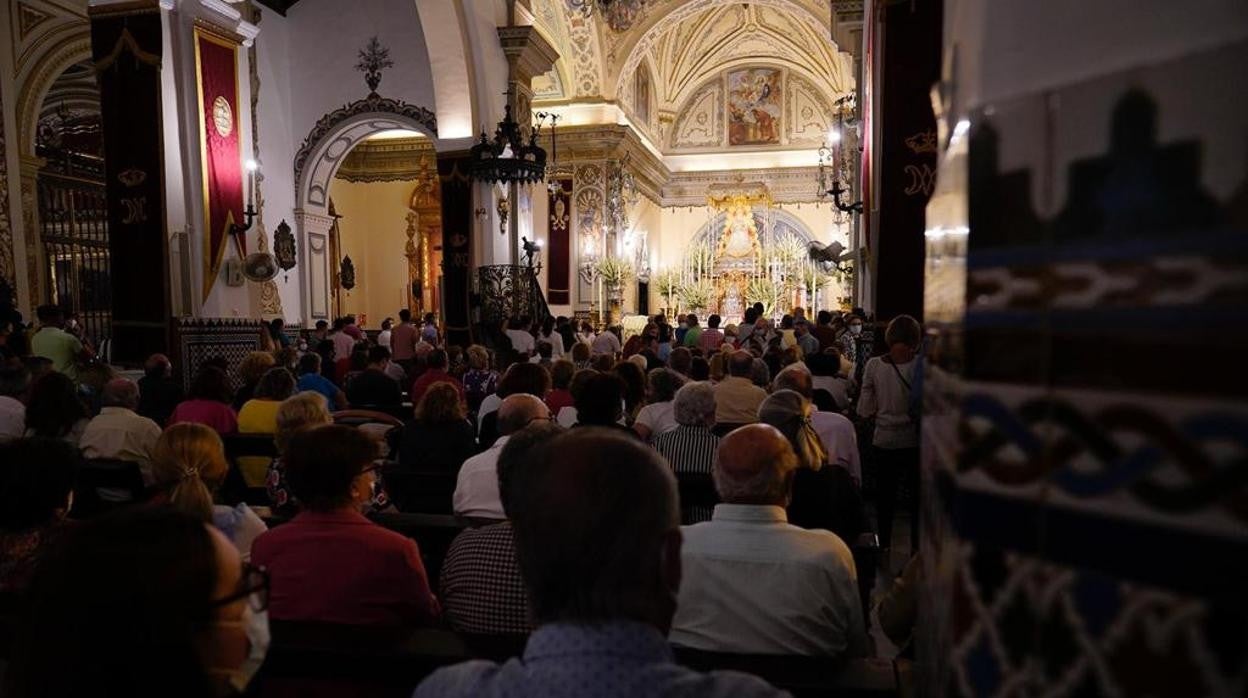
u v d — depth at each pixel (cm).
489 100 1350
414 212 2100
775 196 2795
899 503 636
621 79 2212
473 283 1338
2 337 766
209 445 271
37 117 1247
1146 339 60
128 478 387
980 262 71
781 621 208
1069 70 66
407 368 1218
